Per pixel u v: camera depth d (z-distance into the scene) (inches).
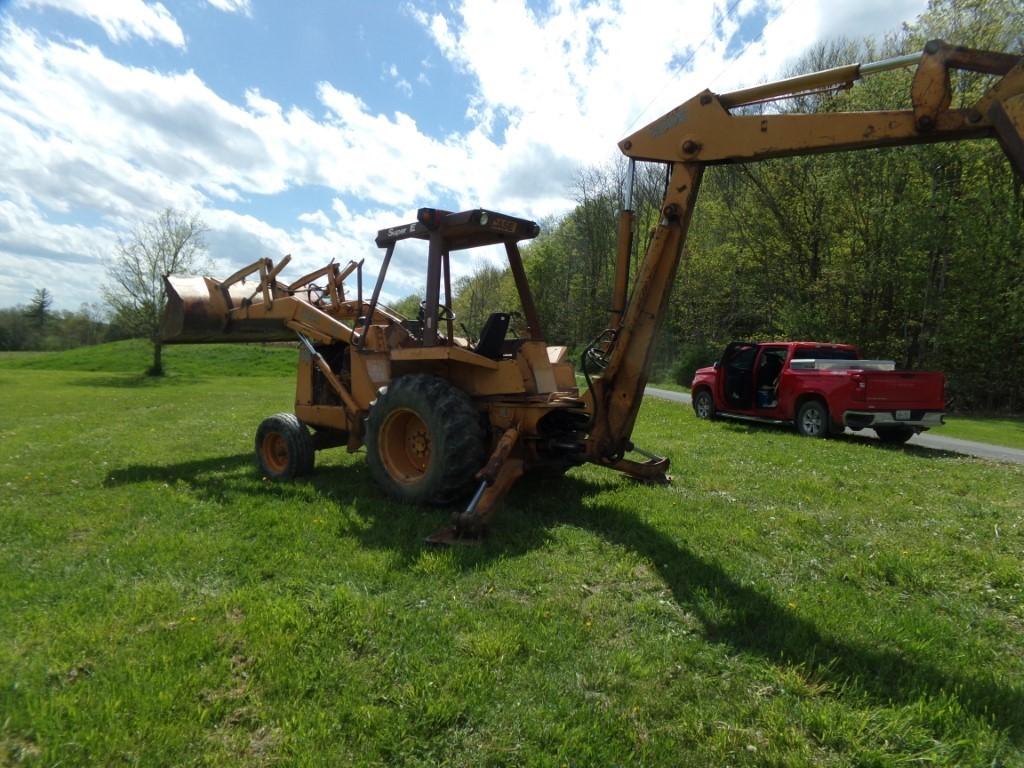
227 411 585.0
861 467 307.9
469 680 107.6
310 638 121.2
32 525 192.9
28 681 105.7
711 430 451.2
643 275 201.9
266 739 94.1
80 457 321.1
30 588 142.9
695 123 184.1
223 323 299.7
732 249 1151.0
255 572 154.6
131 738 91.9
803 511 220.7
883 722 99.0
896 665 116.0
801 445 376.8
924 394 414.3
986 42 746.8
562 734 94.4
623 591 146.9
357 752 91.1
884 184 886.4
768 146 171.2
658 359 1293.1
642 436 409.4
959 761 91.9
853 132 154.9
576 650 119.6
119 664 111.2
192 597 140.5
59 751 89.1
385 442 224.1
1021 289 786.2
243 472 279.1
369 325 257.1
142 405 676.7
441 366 229.8
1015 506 237.0
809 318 960.3
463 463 200.4
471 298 1850.4
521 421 208.4
